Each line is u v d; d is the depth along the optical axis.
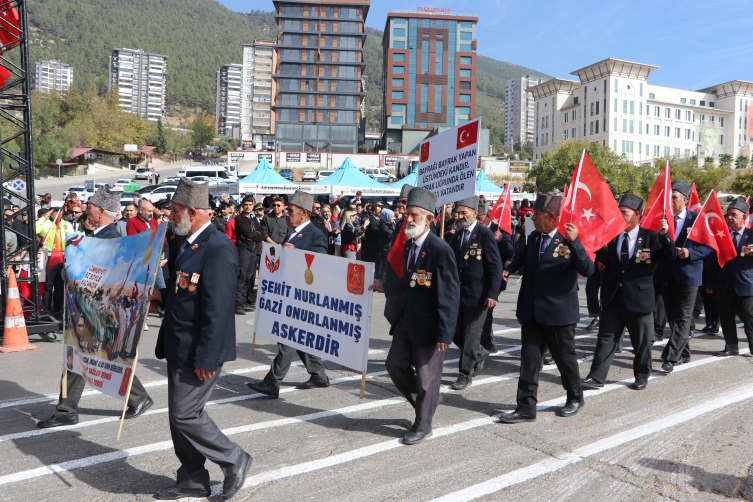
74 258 4.44
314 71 96.06
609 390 5.60
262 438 4.32
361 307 4.68
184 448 3.36
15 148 46.41
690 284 6.20
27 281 8.12
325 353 4.91
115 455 4.02
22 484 3.58
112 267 4.06
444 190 6.59
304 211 5.57
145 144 112.94
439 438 4.33
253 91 167.25
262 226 10.42
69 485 3.57
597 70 95.75
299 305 5.17
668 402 5.20
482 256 5.77
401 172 67.50
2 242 7.62
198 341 3.25
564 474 3.71
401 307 4.45
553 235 4.75
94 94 103.88
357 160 68.31
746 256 6.83
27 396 5.35
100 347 4.04
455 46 108.38
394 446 4.17
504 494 3.43
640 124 95.69
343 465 3.84
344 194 21.58
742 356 6.98
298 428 4.54
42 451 4.08
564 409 4.87
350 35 96.12
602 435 4.39
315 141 96.12
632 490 3.49
